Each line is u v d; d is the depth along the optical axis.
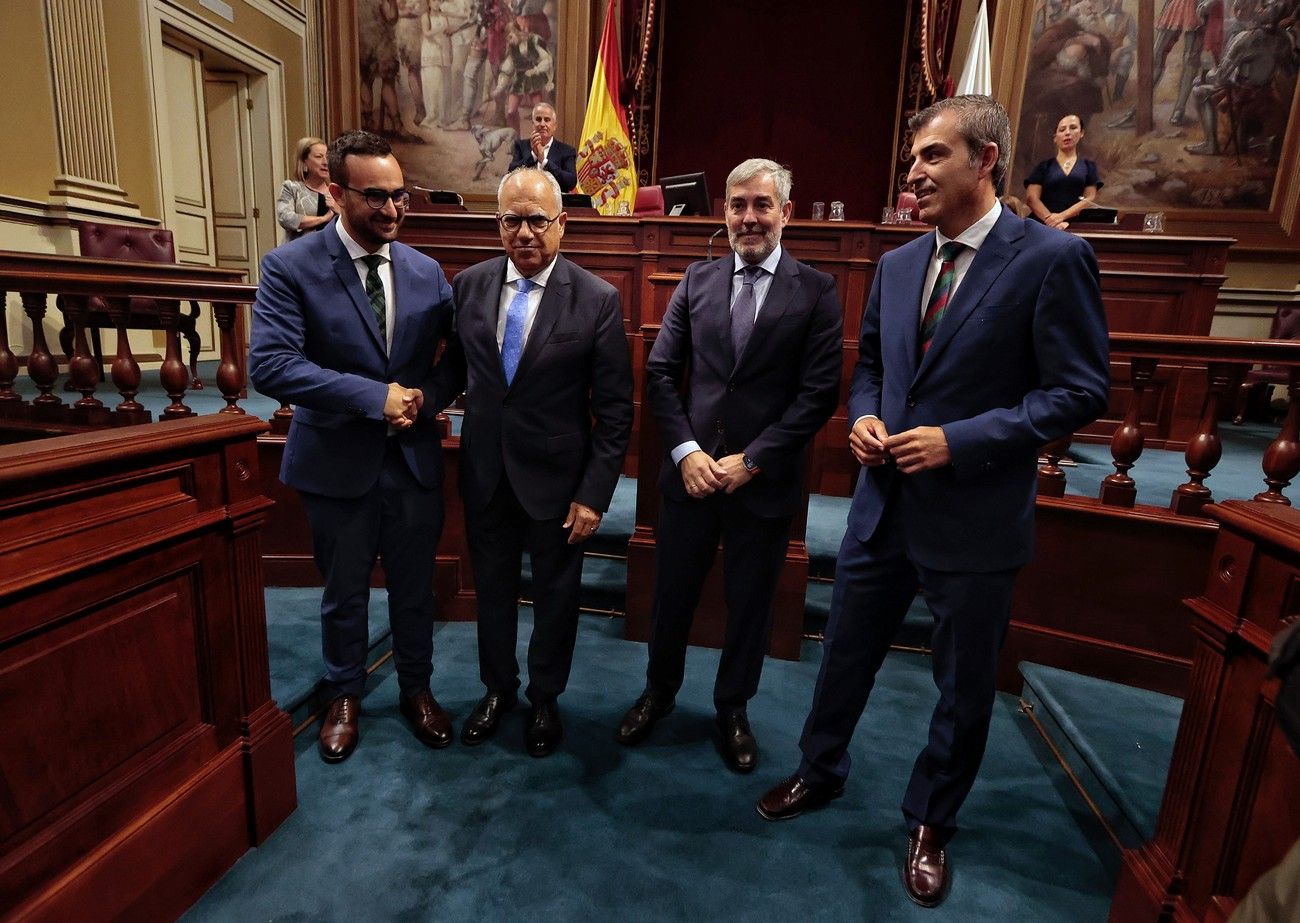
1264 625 1.16
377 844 1.68
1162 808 1.37
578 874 1.62
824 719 1.77
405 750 2.05
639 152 7.21
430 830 1.74
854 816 1.85
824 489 3.87
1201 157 6.33
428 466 1.97
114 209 5.37
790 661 2.69
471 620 2.94
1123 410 4.50
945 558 1.45
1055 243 1.35
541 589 2.01
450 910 1.51
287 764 1.73
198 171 6.53
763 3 7.36
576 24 7.05
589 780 1.95
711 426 1.88
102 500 1.26
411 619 2.06
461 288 1.94
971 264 1.42
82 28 5.10
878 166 7.54
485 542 1.99
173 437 1.36
